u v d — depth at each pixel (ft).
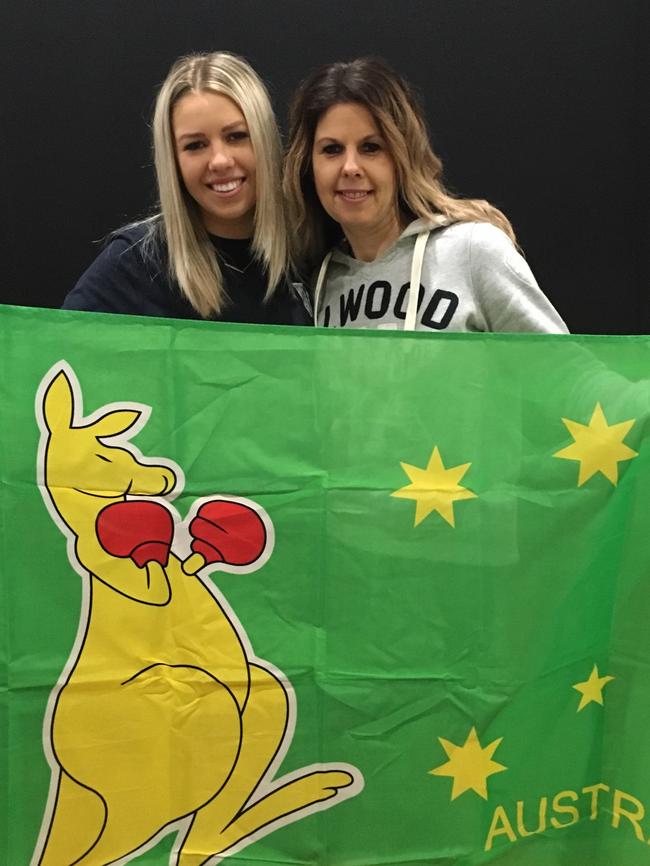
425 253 5.08
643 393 4.24
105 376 4.08
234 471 4.12
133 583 4.08
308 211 5.35
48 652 4.04
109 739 4.08
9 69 6.89
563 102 7.02
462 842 4.19
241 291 5.29
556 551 4.22
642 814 4.25
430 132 7.02
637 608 4.25
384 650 4.16
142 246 5.23
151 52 6.94
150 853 4.11
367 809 4.17
